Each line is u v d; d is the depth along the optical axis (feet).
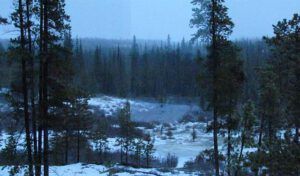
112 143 162.30
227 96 70.90
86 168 104.06
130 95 373.61
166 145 189.98
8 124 96.63
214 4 67.97
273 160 36.22
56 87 62.54
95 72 368.48
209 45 71.00
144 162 142.31
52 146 110.93
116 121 211.00
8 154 66.49
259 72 79.41
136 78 393.50
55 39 60.29
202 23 69.97
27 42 60.54
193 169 110.63
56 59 60.75
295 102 57.36
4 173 78.69
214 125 72.28
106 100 311.88
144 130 228.84
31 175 63.57
